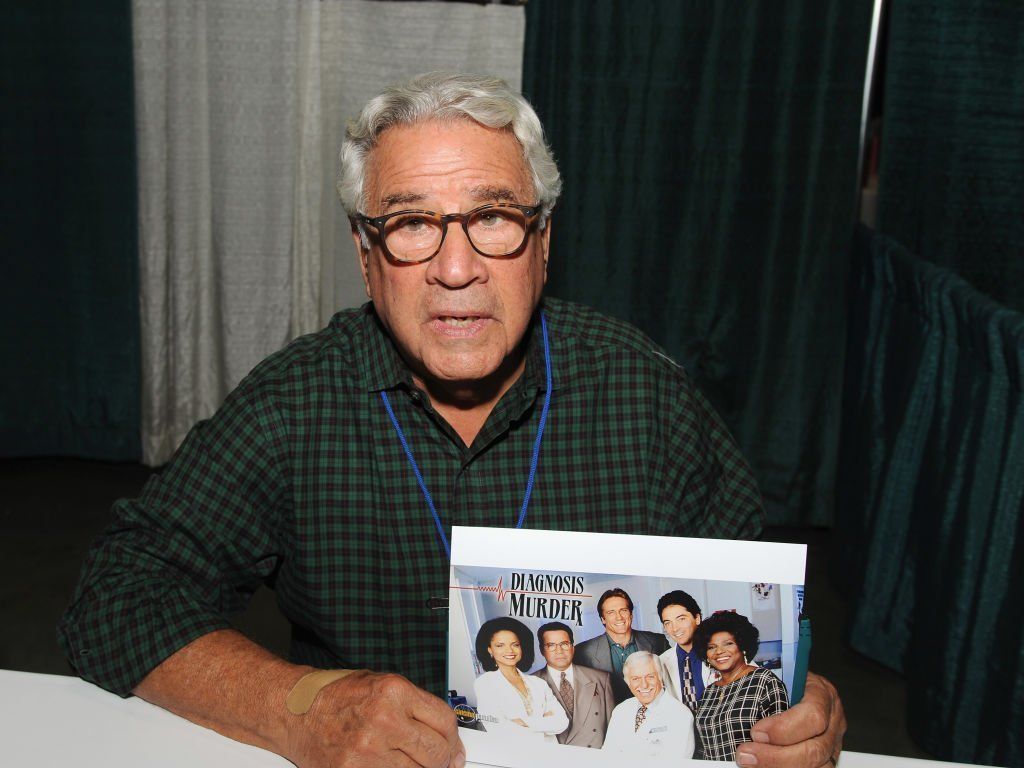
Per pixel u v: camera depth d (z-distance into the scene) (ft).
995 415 5.38
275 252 10.57
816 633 7.92
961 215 9.46
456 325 2.89
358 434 3.20
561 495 3.30
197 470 3.14
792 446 10.14
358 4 10.00
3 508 10.02
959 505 5.84
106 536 3.10
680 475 3.42
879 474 7.62
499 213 2.88
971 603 5.55
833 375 9.94
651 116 9.62
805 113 9.45
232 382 10.85
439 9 9.94
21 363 10.91
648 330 10.18
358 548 3.18
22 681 2.79
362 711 2.35
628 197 9.84
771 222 9.73
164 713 2.66
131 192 10.39
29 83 10.12
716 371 10.14
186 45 10.05
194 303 10.79
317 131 10.40
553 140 9.75
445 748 2.35
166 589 2.83
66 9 9.90
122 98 10.12
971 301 5.73
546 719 2.37
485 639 2.38
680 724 2.34
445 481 3.20
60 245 10.60
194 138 10.34
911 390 6.81
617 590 2.34
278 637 7.39
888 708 6.79
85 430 11.16
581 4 9.40
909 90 9.16
